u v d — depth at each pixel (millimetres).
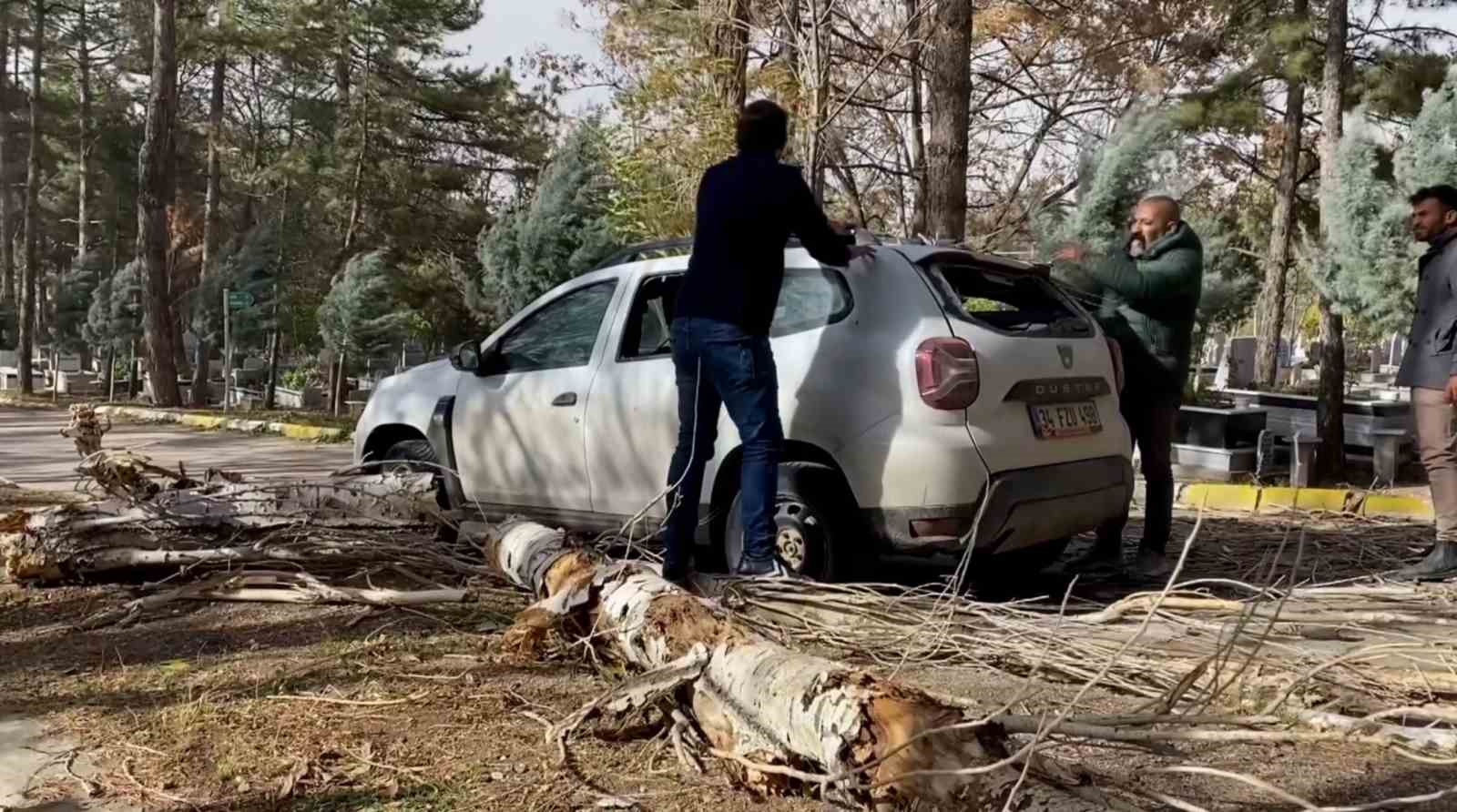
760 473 4711
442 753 3426
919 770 2547
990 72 14992
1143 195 7180
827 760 2719
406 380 6918
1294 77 16938
